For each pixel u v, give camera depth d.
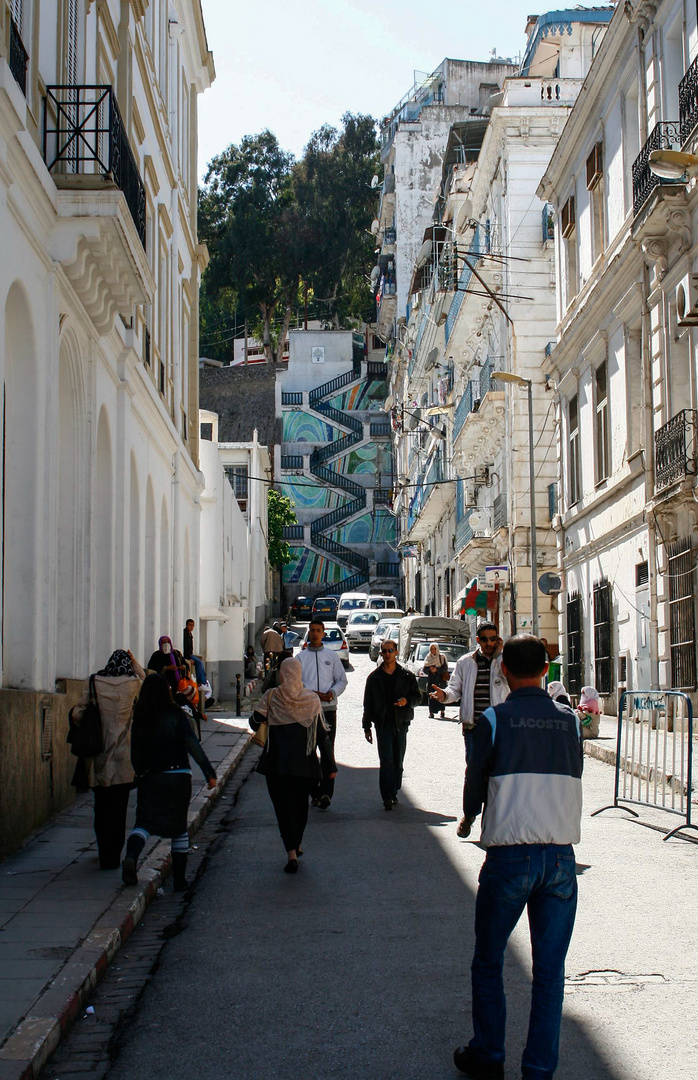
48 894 8.30
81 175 11.94
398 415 73.81
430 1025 5.81
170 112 24.39
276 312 98.00
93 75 15.06
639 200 19.81
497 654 11.24
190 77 28.67
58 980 6.19
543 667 5.33
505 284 34.31
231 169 94.50
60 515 14.02
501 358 35.44
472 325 41.28
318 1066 5.28
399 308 75.44
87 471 14.20
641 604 20.83
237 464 60.78
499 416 35.97
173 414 24.72
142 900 8.31
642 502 20.75
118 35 17.38
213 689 31.19
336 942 7.42
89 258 12.50
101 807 9.29
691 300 17.91
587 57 38.75
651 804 12.20
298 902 8.58
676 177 17.95
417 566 69.81
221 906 8.52
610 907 8.29
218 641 32.19
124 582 16.94
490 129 35.19
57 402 12.19
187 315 28.11
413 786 14.95
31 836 10.61
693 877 9.28
